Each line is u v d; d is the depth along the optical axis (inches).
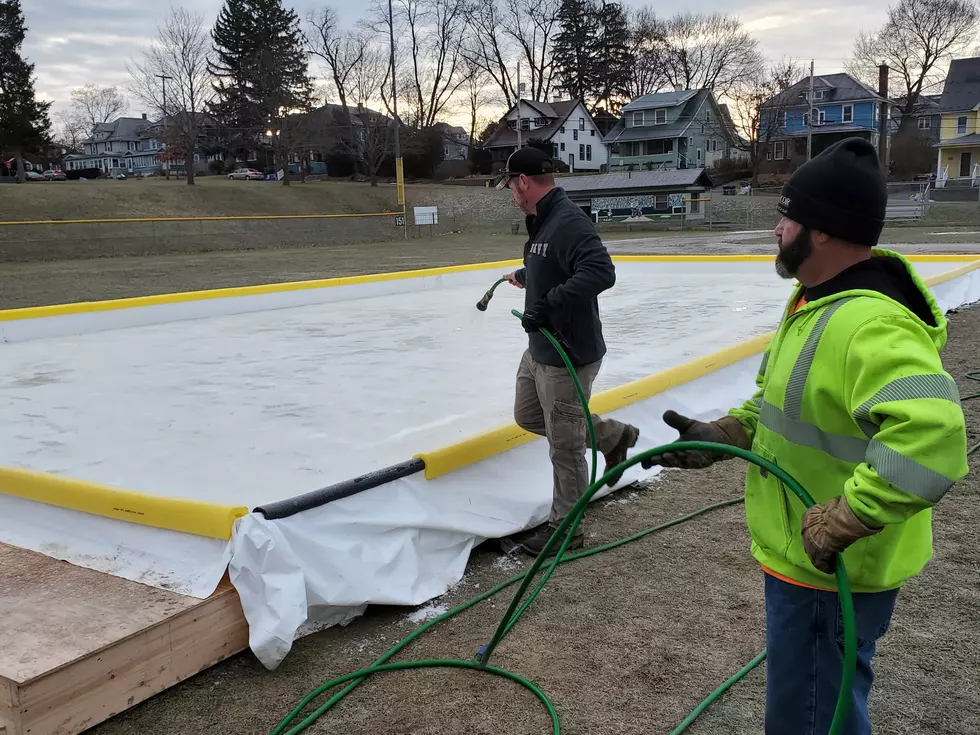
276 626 94.0
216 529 96.7
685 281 440.8
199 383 203.3
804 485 58.7
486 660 95.3
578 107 2277.3
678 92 2139.5
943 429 46.8
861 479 49.5
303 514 102.1
